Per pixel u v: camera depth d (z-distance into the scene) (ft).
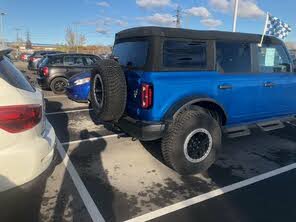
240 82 15.56
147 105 12.95
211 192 12.55
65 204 11.36
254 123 16.76
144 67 13.26
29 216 10.50
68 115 25.63
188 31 13.83
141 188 12.74
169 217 10.73
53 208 11.07
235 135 15.96
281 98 17.89
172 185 13.07
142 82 13.09
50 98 34.06
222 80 14.82
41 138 9.72
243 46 15.88
